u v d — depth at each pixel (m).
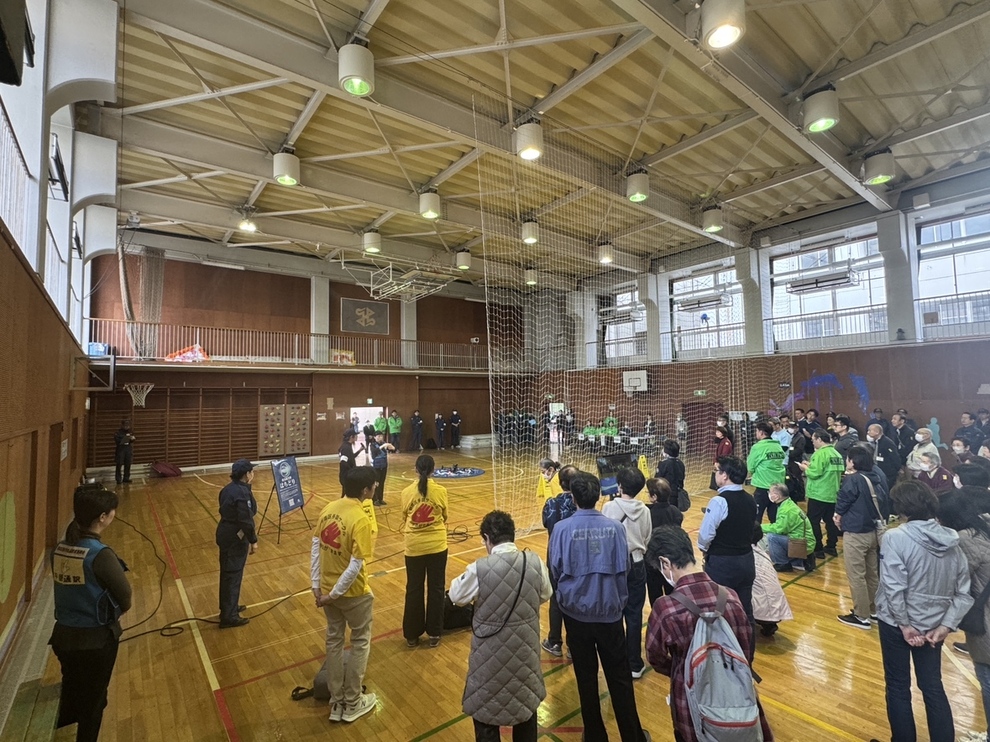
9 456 3.41
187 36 5.29
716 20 4.54
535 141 7.12
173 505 9.42
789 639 3.81
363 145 8.84
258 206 11.91
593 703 2.36
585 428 16.48
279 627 4.24
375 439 9.32
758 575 3.86
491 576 2.12
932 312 11.12
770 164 9.55
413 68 6.54
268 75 6.74
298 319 17.06
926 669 2.27
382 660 3.62
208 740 2.75
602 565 2.38
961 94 7.22
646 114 6.94
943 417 10.62
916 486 2.35
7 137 3.62
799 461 6.75
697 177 10.06
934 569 2.21
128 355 13.56
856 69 6.36
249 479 4.44
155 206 10.80
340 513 2.93
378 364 18.53
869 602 4.01
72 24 4.57
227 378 15.05
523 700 2.03
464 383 21.00
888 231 11.34
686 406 15.28
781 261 14.13
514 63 6.44
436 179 10.12
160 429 13.92
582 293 17.22
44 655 3.56
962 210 10.90
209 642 3.96
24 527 4.00
